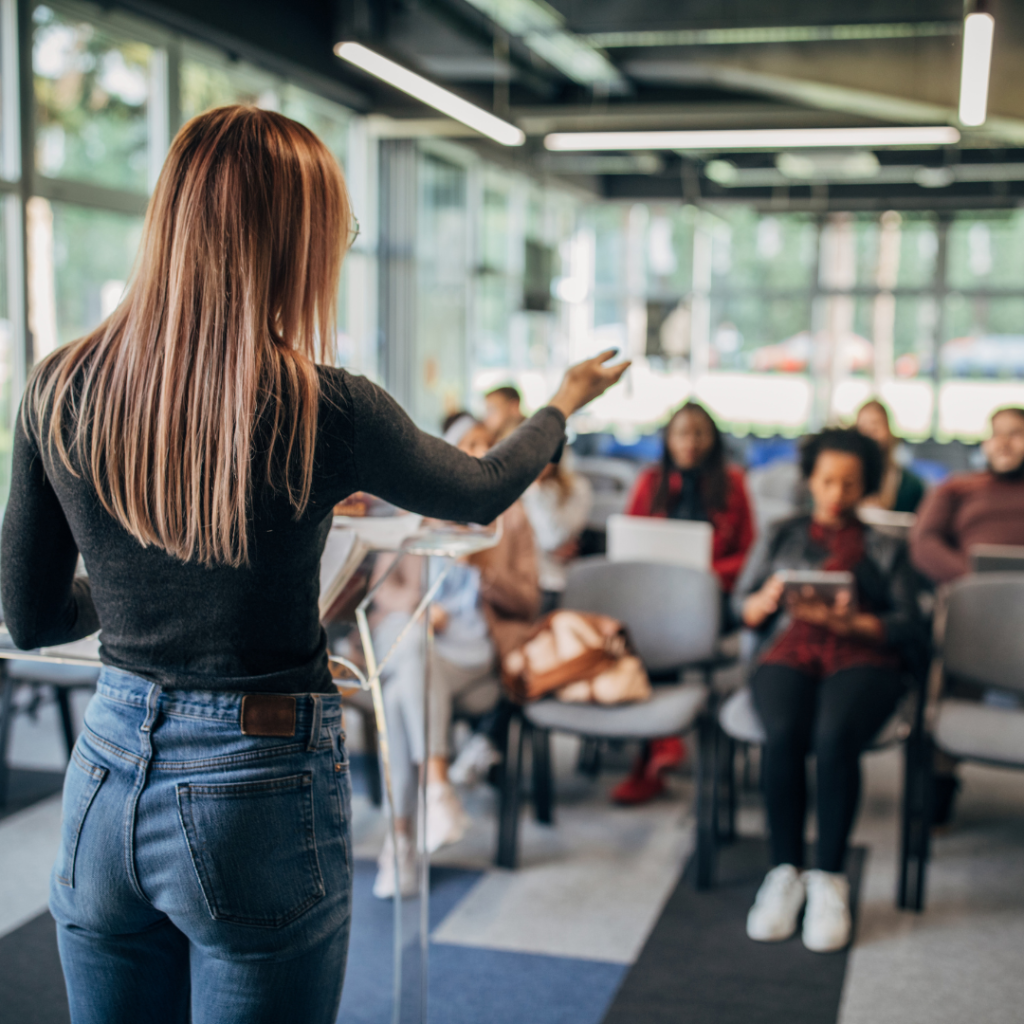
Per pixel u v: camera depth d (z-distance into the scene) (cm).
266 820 104
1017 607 306
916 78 718
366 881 301
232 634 104
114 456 101
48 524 108
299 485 102
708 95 848
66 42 548
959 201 1190
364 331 884
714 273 1398
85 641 129
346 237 112
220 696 104
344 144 860
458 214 1039
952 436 1345
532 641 314
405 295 877
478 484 114
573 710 309
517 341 1208
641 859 321
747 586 331
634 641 339
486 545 154
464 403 1056
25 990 244
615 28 675
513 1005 239
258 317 102
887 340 1355
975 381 1332
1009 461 387
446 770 297
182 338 101
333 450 104
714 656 329
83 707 462
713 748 304
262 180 103
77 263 562
